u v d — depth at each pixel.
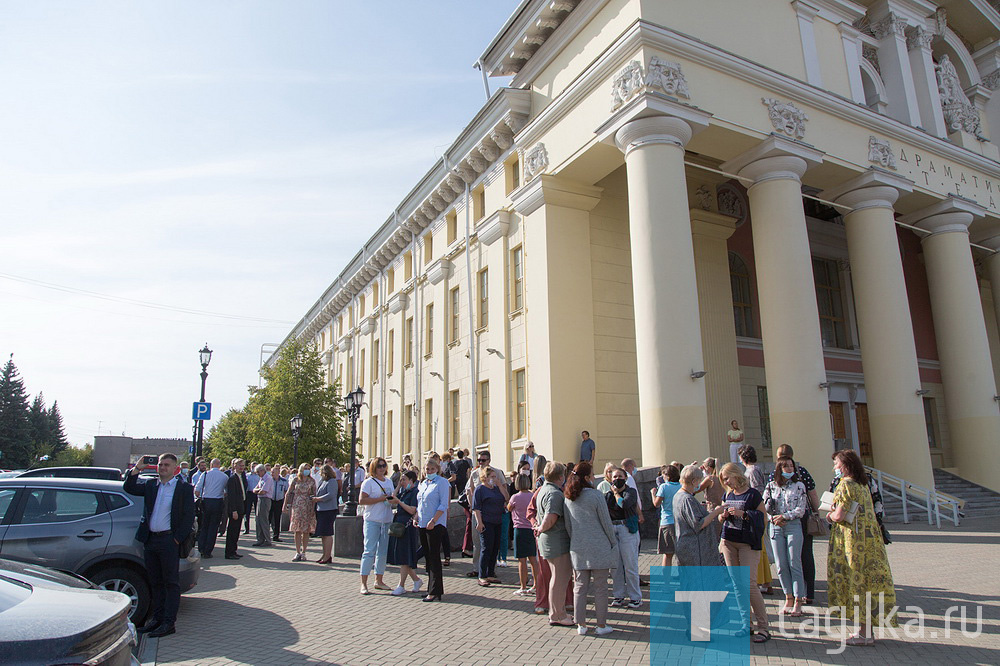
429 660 6.40
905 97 21.88
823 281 26.59
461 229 25.03
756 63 17.17
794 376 16.23
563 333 18.28
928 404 28.17
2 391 77.06
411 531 9.98
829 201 20.44
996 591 8.35
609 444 18.36
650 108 15.18
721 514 7.00
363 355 36.44
